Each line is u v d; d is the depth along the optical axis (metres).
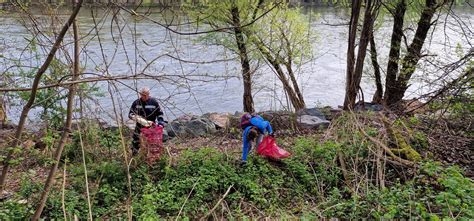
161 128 8.55
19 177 8.00
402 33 13.42
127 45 20.36
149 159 8.34
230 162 8.69
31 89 4.43
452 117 9.75
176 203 7.07
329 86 23.33
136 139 8.66
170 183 7.71
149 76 4.30
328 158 8.32
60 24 5.02
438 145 8.75
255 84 15.69
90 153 8.59
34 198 6.84
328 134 9.22
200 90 20.36
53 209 6.65
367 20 11.34
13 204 6.68
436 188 6.81
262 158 8.68
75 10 4.14
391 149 8.21
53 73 5.53
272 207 6.98
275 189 7.52
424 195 6.52
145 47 20.11
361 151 8.27
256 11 12.84
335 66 26.69
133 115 8.35
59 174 8.11
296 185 7.70
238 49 13.98
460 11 16.42
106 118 10.12
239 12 12.71
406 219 5.82
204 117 13.28
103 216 6.75
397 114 10.33
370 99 18.67
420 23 12.80
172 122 12.25
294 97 15.52
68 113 5.53
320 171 8.05
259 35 14.03
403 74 12.55
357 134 8.63
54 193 7.07
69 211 6.51
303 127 11.84
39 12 5.17
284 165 8.51
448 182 5.94
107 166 7.93
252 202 7.20
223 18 12.89
